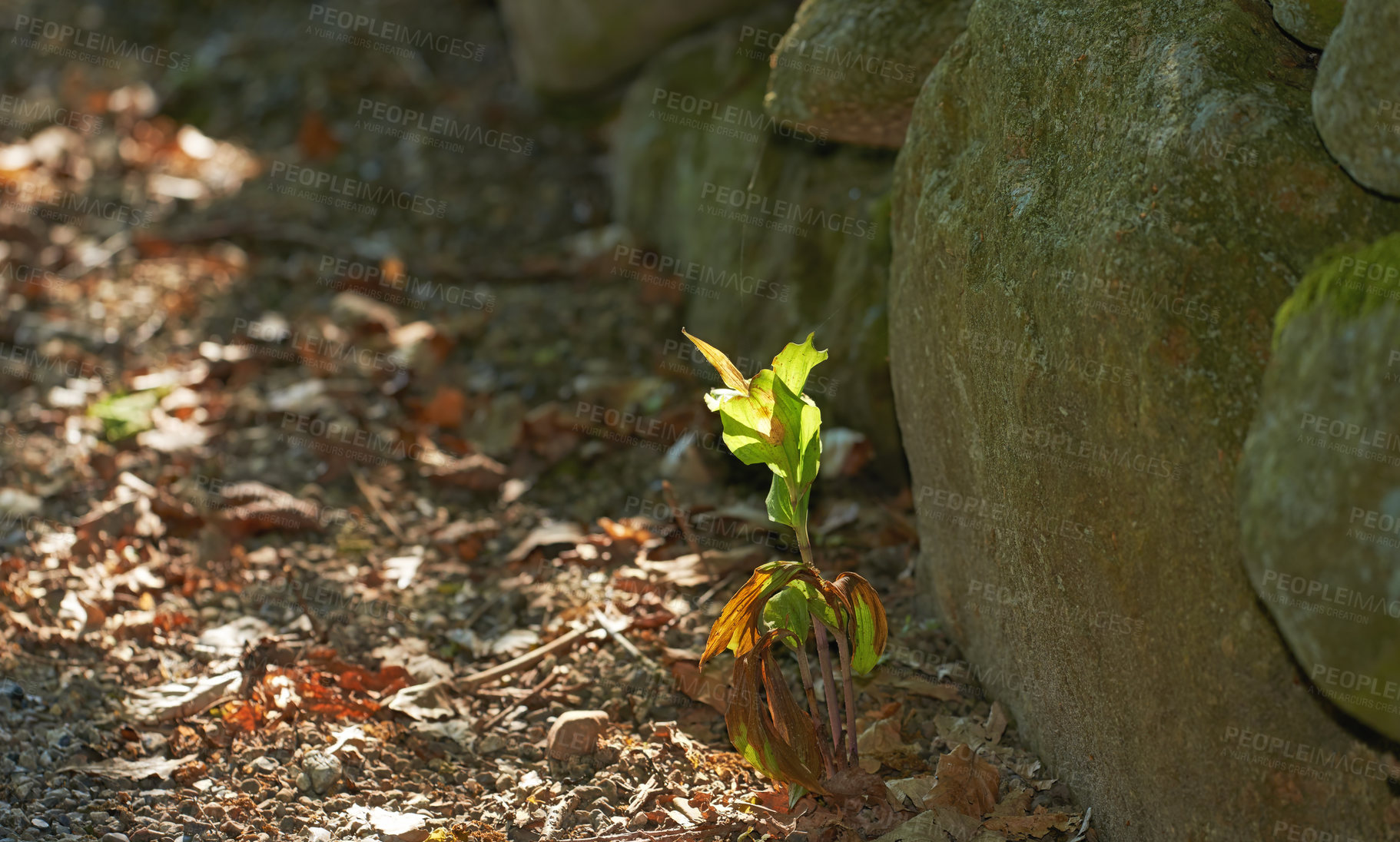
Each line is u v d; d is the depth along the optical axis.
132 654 3.03
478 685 2.94
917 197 2.65
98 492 3.72
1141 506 1.98
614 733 2.74
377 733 2.75
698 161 4.67
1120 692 2.15
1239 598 1.84
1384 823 1.81
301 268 5.09
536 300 4.91
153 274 5.01
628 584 3.32
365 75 6.58
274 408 4.20
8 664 2.90
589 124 5.96
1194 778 2.01
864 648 2.38
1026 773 2.50
